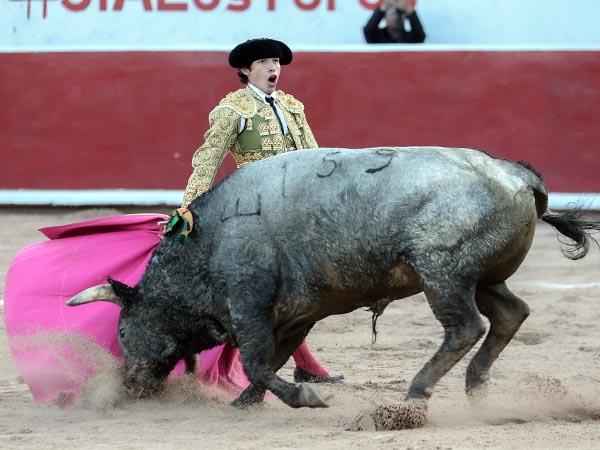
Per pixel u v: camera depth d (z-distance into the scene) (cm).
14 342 1491
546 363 1794
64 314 1496
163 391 1446
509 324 1388
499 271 1339
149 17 4038
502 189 1269
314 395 1295
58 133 3972
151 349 1393
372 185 1282
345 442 1173
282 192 1319
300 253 1312
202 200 1368
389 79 3881
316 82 3888
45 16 4072
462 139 3878
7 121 3988
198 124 3922
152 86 3931
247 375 1330
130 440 1212
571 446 1149
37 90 3972
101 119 3953
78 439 1221
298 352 1625
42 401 1464
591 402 1400
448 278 1252
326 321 2259
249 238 1322
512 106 3869
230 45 3975
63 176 3972
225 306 1351
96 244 1545
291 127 1564
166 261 1377
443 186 1261
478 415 1352
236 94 1548
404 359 1867
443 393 1544
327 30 3991
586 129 3853
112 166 3950
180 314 1378
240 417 1357
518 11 3956
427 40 3994
